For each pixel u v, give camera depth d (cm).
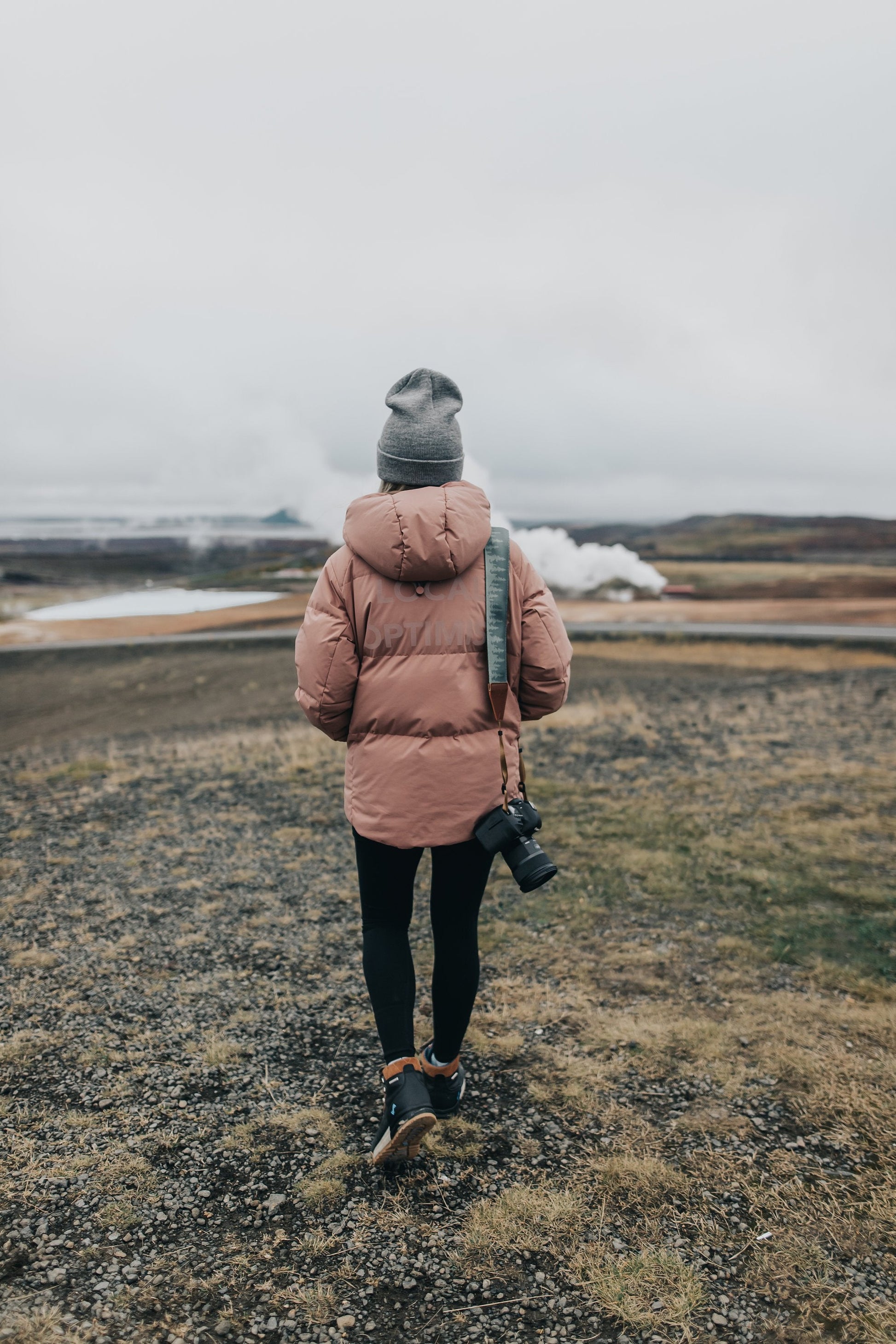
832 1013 243
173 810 550
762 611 6719
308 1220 161
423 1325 135
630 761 634
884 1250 149
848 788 523
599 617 6544
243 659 4188
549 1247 152
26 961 298
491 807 167
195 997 268
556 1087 208
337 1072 220
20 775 758
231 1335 133
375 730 164
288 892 377
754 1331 131
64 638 6322
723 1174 171
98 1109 201
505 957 295
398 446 163
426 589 159
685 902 343
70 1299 139
